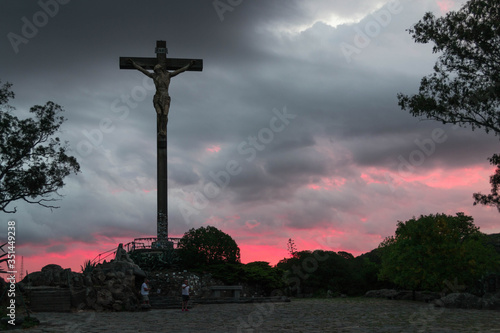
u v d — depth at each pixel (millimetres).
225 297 33031
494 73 29359
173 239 39250
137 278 32156
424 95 30703
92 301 24719
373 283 46469
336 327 17156
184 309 25984
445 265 32781
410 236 34594
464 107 29750
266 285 37656
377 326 17406
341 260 46219
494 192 31375
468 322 18656
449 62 30406
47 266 26891
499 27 27609
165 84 40969
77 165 35250
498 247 37062
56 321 19234
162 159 40438
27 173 33344
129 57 40812
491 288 32562
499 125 29281
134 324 18594
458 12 29906
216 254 37375
